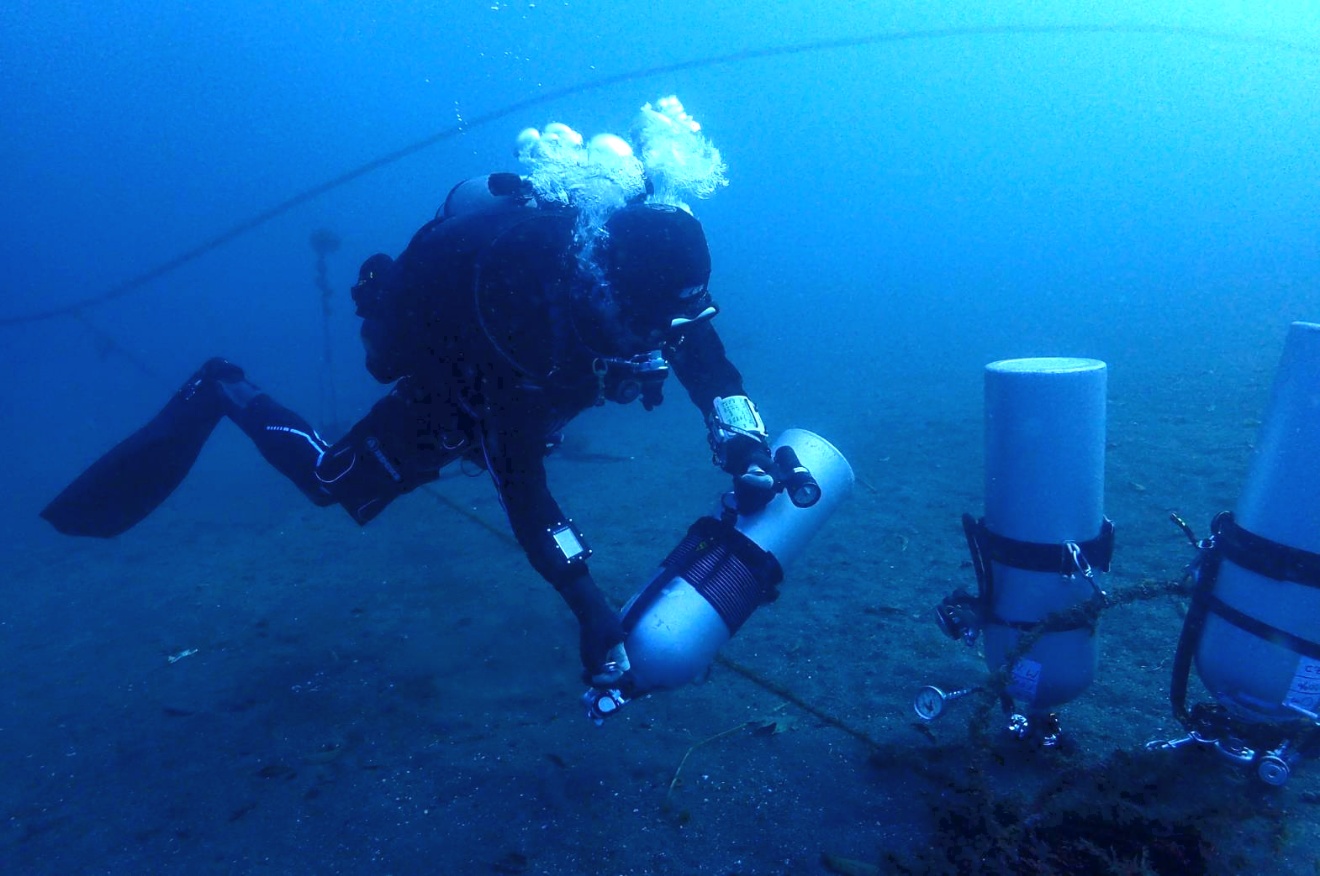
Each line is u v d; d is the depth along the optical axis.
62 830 2.68
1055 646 2.23
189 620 4.60
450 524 5.98
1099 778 2.18
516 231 1.90
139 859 2.48
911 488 5.42
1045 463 2.11
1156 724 2.54
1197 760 2.30
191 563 5.83
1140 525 4.14
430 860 2.32
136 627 4.61
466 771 2.76
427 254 2.10
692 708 3.02
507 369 1.93
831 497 2.41
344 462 2.70
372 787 2.72
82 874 2.44
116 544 6.81
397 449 2.52
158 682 3.80
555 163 1.95
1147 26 9.48
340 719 3.24
